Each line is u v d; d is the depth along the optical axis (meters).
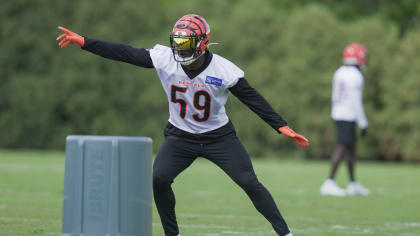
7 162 67.69
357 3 141.00
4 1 126.62
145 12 127.56
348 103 40.88
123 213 16.70
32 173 52.59
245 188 20.09
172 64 19.95
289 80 114.38
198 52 19.34
